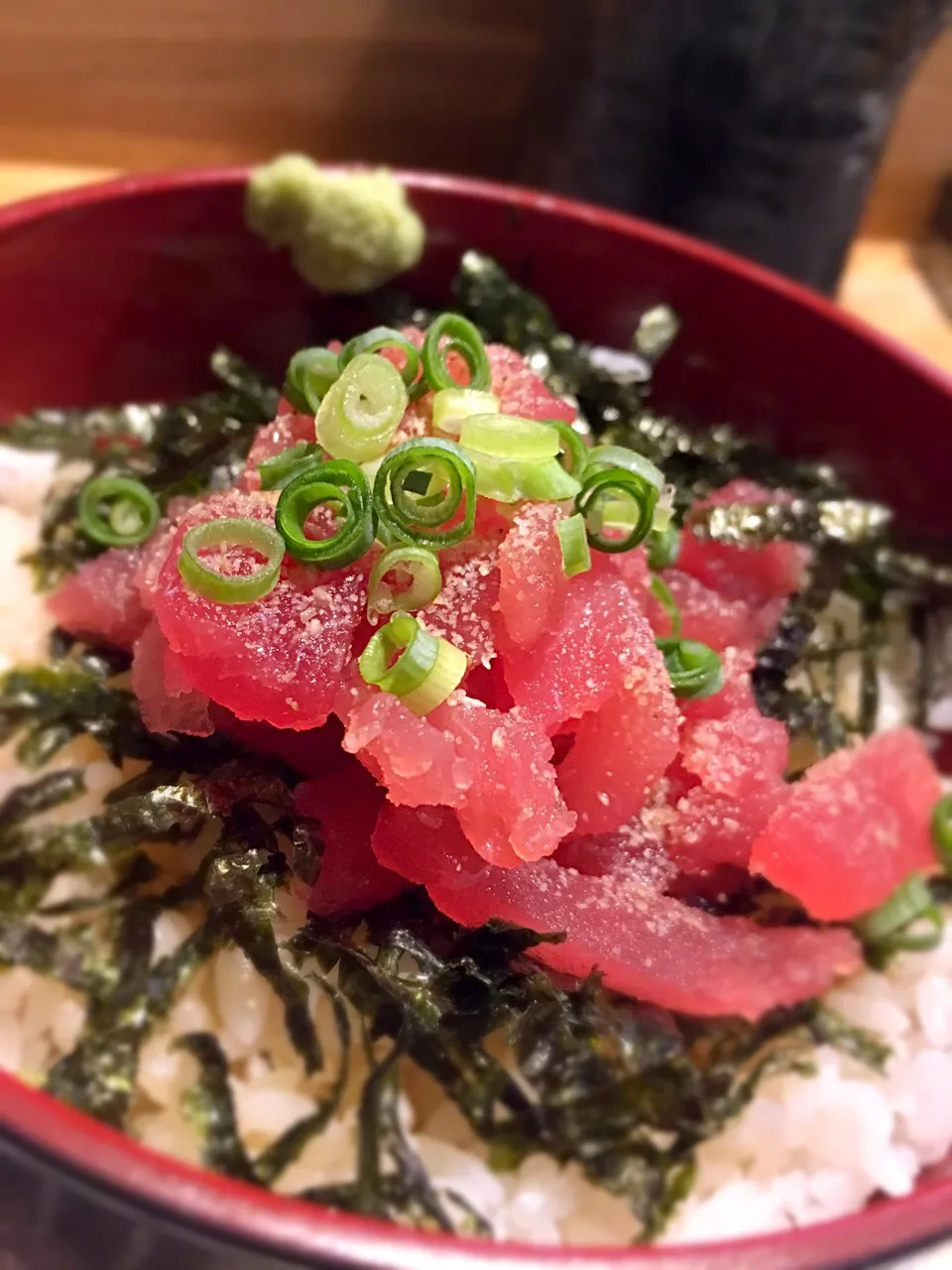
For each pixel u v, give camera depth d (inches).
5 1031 4.9
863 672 6.5
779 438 6.9
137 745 4.8
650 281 6.6
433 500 4.2
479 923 4.2
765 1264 3.6
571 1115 5.0
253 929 4.4
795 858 4.8
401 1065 4.9
